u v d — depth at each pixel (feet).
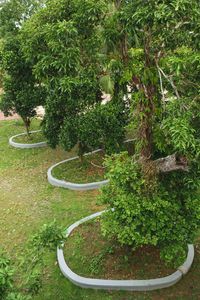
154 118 17.15
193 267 21.30
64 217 26.94
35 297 20.13
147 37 15.16
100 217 21.45
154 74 16.25
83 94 28.32
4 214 28.17
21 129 47.80
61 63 14.88
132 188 18.37
